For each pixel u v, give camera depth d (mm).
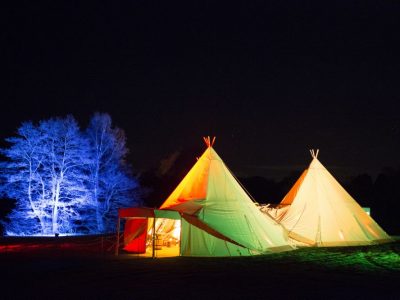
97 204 30609
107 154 31766
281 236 17531
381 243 19812
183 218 15648
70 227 29984
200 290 9375
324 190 20578
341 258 14609
